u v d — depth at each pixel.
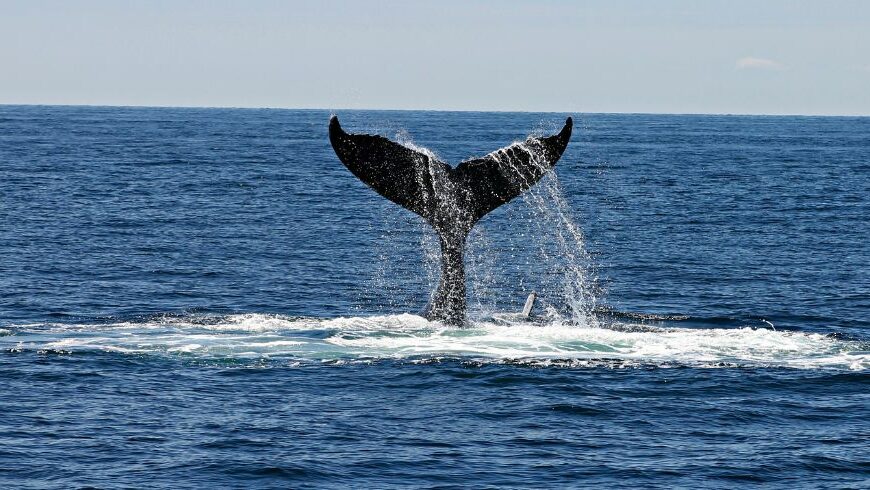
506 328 51.88
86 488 33.75
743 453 37.28
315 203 129.62
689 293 71.12
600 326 54.34
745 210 126.69
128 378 44.34
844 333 57.56
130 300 65.44
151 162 194.00
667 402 42.38
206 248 89.88
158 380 44.16
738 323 59.56
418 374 45.03
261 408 41.12
